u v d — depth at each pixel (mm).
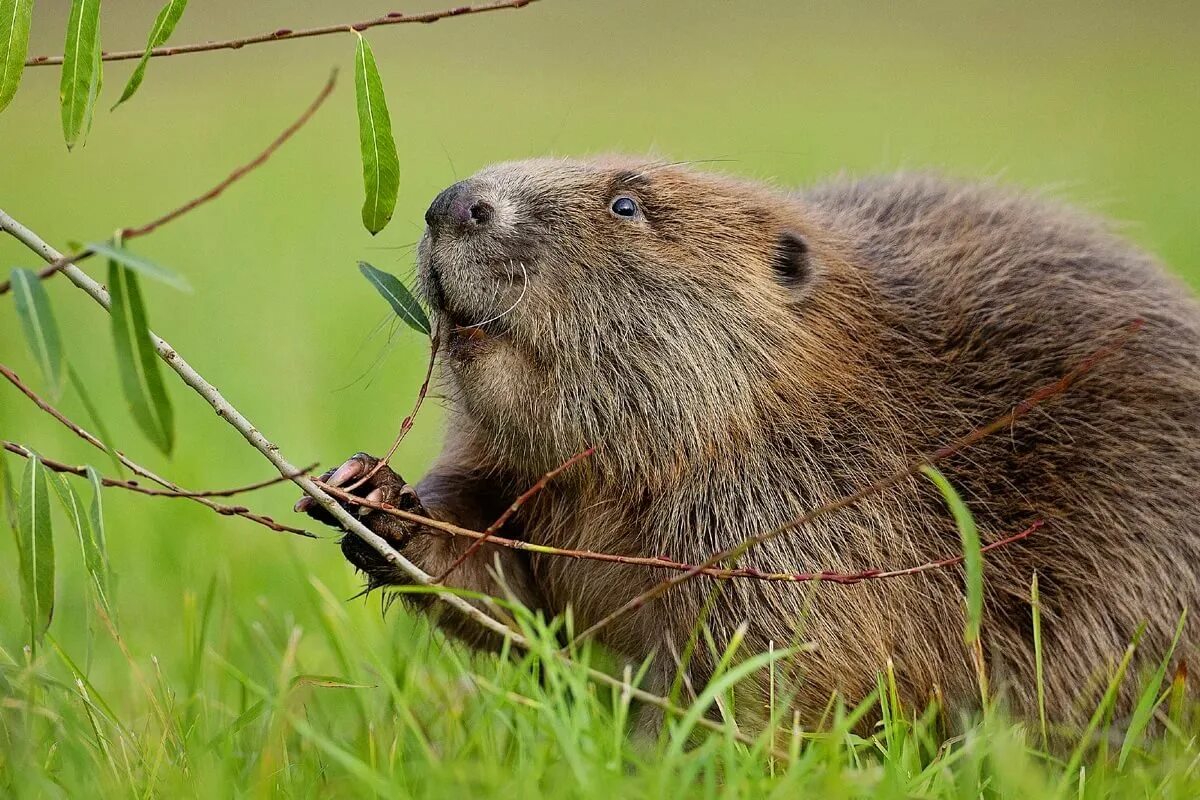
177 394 16250
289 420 14867
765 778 7008
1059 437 9008
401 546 8352
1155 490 8969
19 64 7484
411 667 8570
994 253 9703
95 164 34781
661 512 8664
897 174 11156
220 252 24547
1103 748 7516
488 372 8430
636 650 8781
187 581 11070
